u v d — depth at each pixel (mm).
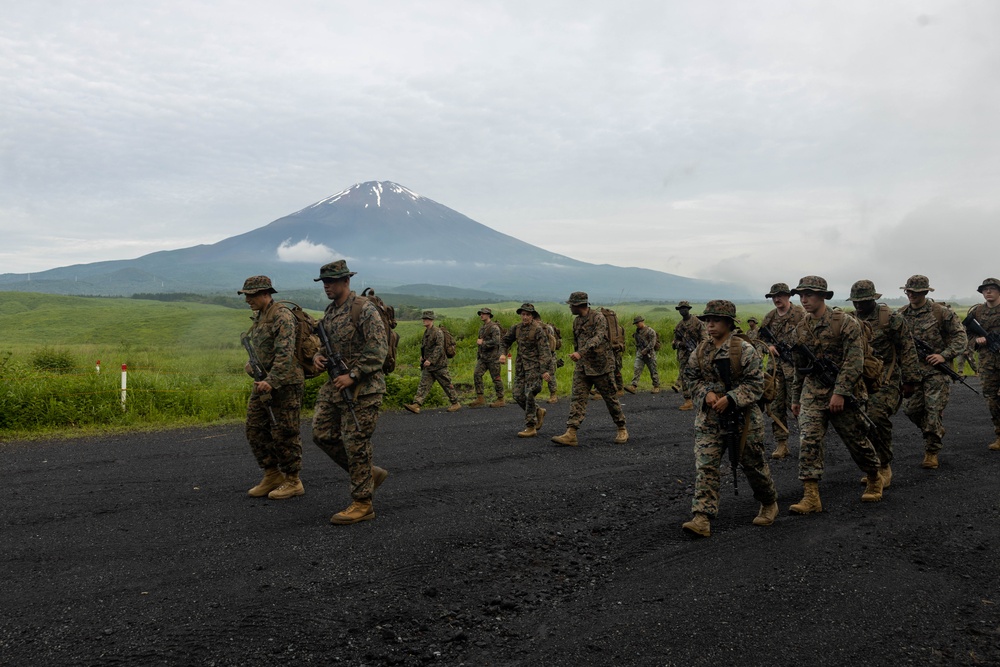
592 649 3469
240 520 5480
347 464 5754
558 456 8125
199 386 12648
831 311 5953
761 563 4645
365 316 5477
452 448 8586
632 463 7750
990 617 3867
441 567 4516
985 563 4676
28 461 7711
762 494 5473
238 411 11539
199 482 6742
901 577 4418
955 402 13125
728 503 6195
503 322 27688
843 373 5762
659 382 16172
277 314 6035
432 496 6230
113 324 50938
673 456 8164
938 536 5211
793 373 8273
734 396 5086
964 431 9938
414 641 3533
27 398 10391
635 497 6309
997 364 8531
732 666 3312
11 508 5773
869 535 5215
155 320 53469
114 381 11586
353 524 5387
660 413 12023
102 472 7160
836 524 5500
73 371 19766
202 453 8203
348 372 5414
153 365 22812
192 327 49375
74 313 64562
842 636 3627
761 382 5156
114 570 4391
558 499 6184
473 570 4496
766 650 3469
